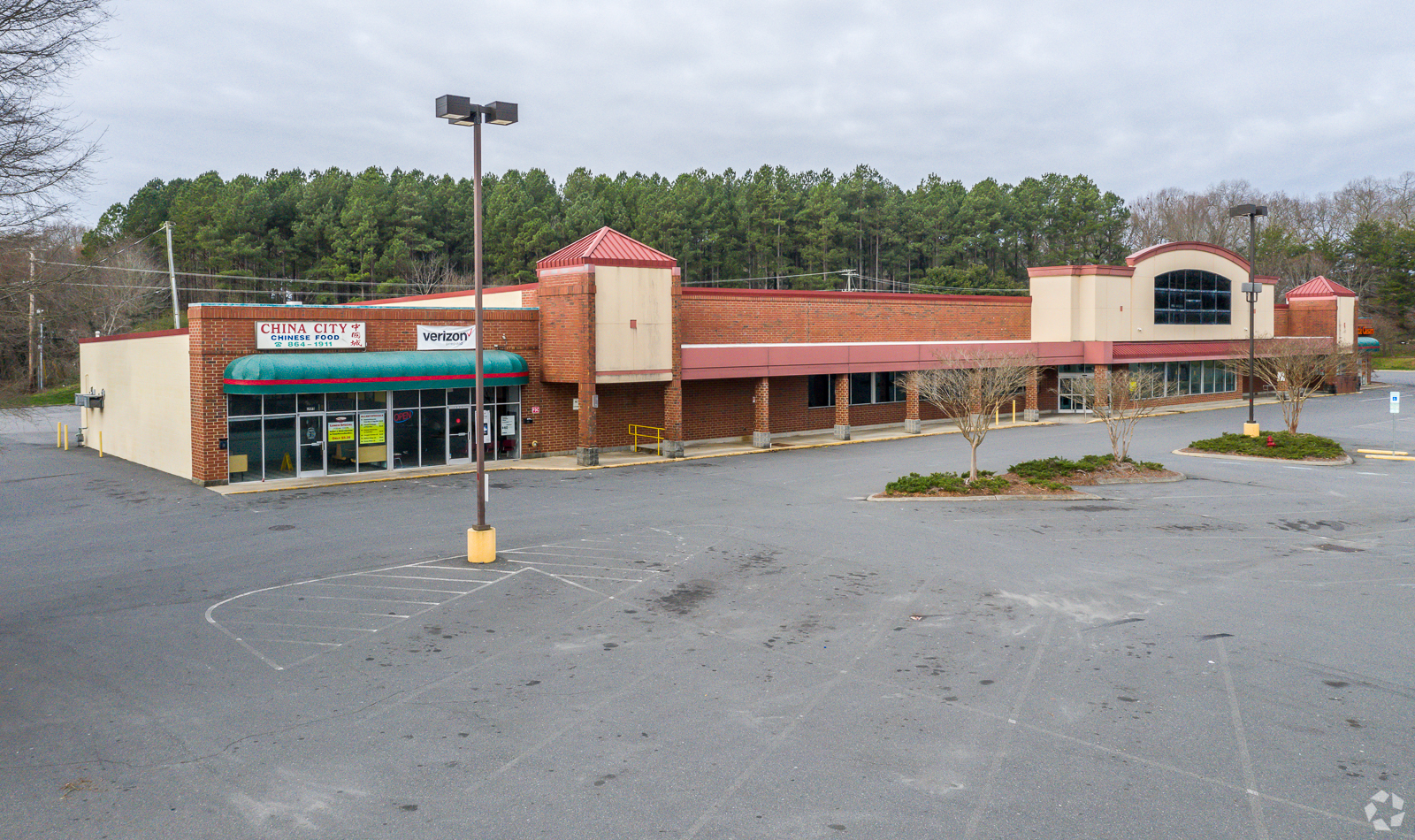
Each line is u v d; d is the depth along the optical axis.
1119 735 10.00
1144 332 51.28
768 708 10.77
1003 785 8.84
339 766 9.35
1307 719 10.41
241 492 26.61
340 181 91.19
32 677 11.88
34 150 17.22
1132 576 16.88
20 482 29.47
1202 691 11.29
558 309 33.06
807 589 15.98
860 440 39.41
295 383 27.70
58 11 16.80
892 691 11.28
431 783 8.95
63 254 34.22
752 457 34.41
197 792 8.80
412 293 86.56
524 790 8.80
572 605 15.05
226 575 17.05
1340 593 15.70
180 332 29.20
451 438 32.09
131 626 14.02
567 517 22.48
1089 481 27.11
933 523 21.80
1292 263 105.44
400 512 23.25
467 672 12.02
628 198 104.44
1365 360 71.38
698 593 15.73
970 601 15.20
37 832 8.05
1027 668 12.10
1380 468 30.78
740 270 98.81
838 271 90.75
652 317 33.69
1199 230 129.38
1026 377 45.03
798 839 7.87
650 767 9.26
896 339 44.62
